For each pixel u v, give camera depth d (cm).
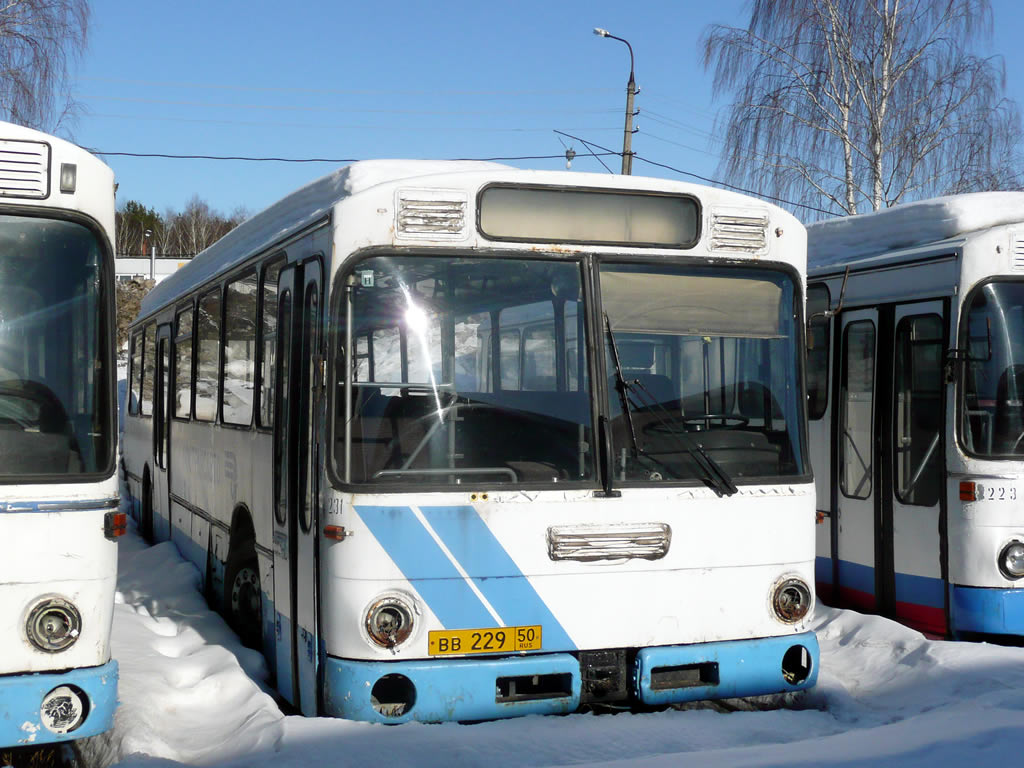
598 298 587
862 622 763
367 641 539
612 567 571
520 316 575
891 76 2309
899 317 847
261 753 510
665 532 579
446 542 550
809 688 613
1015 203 835
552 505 563
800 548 610
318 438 562
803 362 625
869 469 873
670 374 594
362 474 551
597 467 574
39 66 2297
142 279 3781
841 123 2338
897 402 845
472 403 566
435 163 613
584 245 589
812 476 620
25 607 482
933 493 804
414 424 559
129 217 9450
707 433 598
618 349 587
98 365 513
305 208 664
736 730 558
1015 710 554
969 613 767
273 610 663
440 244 571
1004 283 786
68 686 485
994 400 777
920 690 645
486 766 491
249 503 743
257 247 754
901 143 2286
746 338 612
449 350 568
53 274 510
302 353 611
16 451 492
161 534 1198
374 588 541
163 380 1211
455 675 543
